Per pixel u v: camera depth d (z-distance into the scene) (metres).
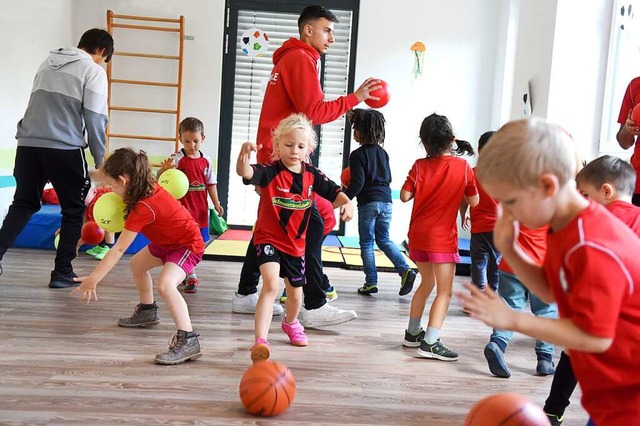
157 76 6.67
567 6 5.22
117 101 6.67
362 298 4.21
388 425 2.18
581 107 5.27
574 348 1.19
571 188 1.24
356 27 6.68
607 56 5.22
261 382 2.17
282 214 2.82
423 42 6.65
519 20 6.21
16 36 5.50
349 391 2.49
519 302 2.86
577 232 1.21
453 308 4.06
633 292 1.20
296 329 3.07
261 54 6.70
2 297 3.64
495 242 1.33
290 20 6.75
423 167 3.08
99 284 4.10
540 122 1.22
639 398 1.25
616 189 2.06
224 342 3.04
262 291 2.84
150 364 2.67
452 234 3.05
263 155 3.24
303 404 2.32
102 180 2.68
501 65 6.43
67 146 3.83
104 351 2.80
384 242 4.34
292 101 3.18
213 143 6.75
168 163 4.09
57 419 2.08
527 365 2.96
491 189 1.24
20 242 5.27
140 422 2.09
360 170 4.09
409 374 2.74
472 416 1.63
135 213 2.68
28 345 2.82
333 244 6.17
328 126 6.84
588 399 1.32
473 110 6.71
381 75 6.68
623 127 3.57
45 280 4.14
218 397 2.35
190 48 6.66
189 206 4.40
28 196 3.86
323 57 6.72
